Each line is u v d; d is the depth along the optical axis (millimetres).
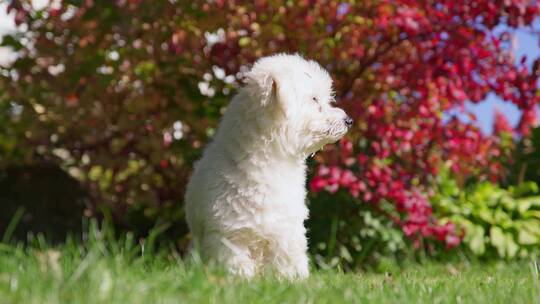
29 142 9414
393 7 7633
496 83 8016
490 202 9758
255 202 5074
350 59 8203
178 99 8789
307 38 7992
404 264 8523
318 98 5410
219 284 3852
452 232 8234
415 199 8039
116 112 9156
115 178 9750
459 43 7477
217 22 8031
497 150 9227
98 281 3398
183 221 9906
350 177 7766
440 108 7949
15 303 3148
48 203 10297
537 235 9312
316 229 8812
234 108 5289
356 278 5250
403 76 7645
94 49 8570
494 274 6516
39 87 9141
